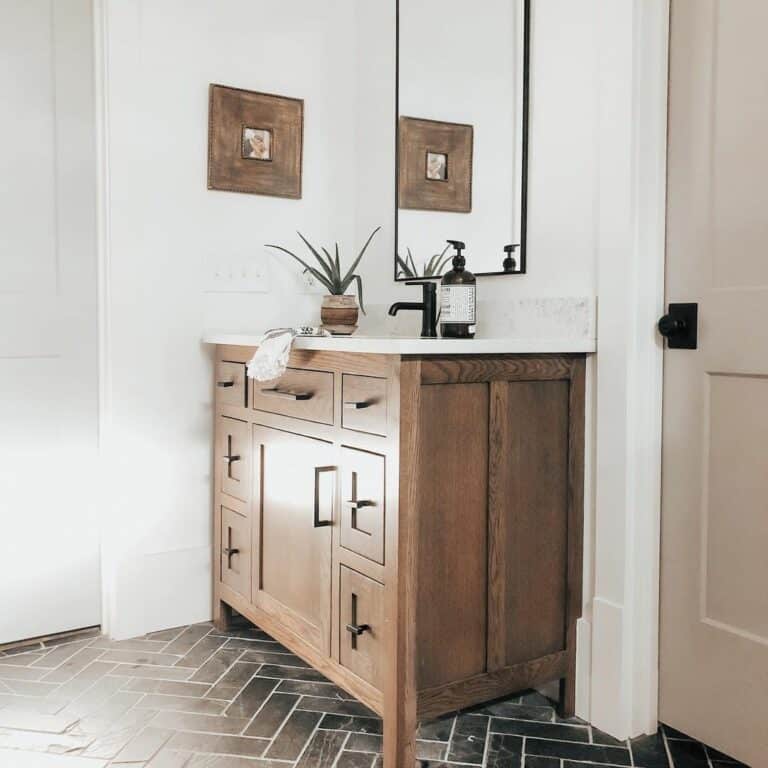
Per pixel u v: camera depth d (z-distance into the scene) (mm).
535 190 2188
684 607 1949
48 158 2453
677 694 1979
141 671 2285
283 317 2832
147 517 2582
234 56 2682
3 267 2402
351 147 2973
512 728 2006
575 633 2064
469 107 2396
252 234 2754
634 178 1902
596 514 2018
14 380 2432
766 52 1720
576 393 2027
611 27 1933
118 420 2521
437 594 1792
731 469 1832
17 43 2391
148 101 2525
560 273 2117
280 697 2129
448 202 2496
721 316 1834
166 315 2592
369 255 2928
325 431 1990
